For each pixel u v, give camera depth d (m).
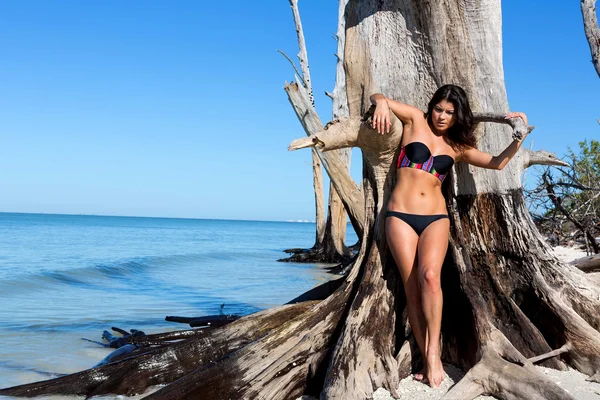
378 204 4.82
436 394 3.95
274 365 4.28
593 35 5.86
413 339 4.46
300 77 16.59
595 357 4.17
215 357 5.21
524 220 4.85
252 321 5.34
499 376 3.80
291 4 18.55
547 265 4.77
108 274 16.58
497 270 4.82
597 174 12.74
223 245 39.47
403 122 4.60
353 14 5.37
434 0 4.88
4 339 7.36
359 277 4.84
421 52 5.06
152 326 8.30
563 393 3.51
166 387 4.26
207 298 11.52
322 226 23.31
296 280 15.38
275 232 89.38
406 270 4.30
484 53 4.93
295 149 4.44
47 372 5.88
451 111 4.36
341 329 4.48
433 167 4.40
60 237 44.03
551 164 5.21
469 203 4.90
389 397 3.91
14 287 12.97
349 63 5.34
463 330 4.43
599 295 4.69
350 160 15.84
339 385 3.86
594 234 12.65
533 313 4.64
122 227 89.31
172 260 22.73
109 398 4.99
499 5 5.02
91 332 7.89
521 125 4.06
